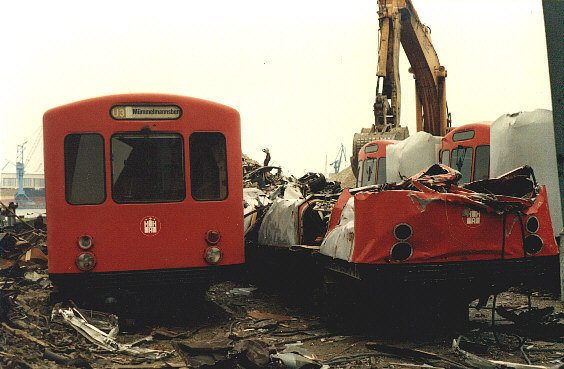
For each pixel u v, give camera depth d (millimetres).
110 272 7504
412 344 6605
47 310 7555
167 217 7699
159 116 7785
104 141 7621
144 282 7598
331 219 7875
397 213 6371
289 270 9953
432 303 7266
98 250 7500
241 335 7180
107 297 7816
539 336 6730
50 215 7477
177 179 7793
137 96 7746
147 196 7691
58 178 7496
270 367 5555
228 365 5668
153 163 7742
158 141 7777
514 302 9523
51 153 7527
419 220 6375
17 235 13359
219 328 7664
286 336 7234
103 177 7590
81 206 7496
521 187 7094
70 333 6676
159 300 8570
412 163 16984
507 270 6637
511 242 6684
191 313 8359
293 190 11109
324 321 7766
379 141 21078
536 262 6789
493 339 6844
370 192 6496
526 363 5832
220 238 7852
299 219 9086
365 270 6383
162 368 5664
